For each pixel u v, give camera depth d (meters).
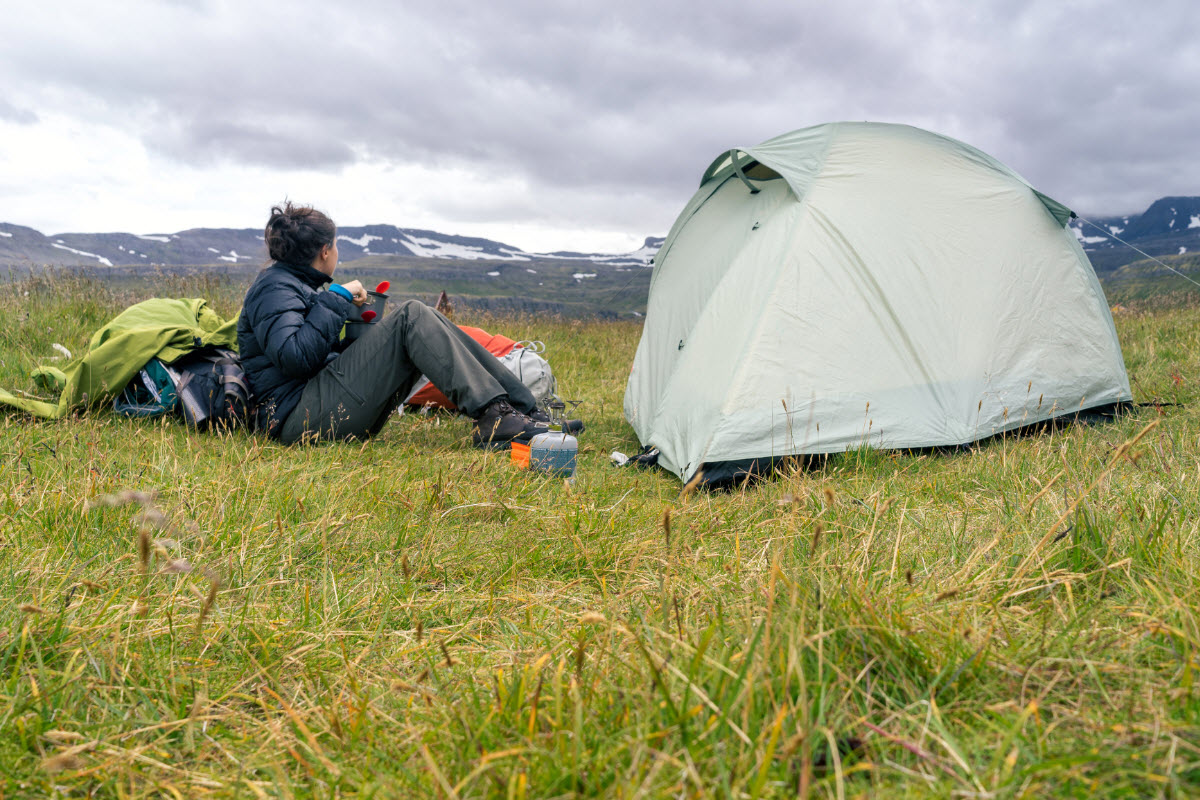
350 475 3.26
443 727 1.43
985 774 1.18
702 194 5.87
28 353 6.05
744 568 2.29
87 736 1.47
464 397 4.21
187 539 2.41
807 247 4.32
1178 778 1.10
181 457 3.51
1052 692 1.41
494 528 2.92
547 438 3.70
